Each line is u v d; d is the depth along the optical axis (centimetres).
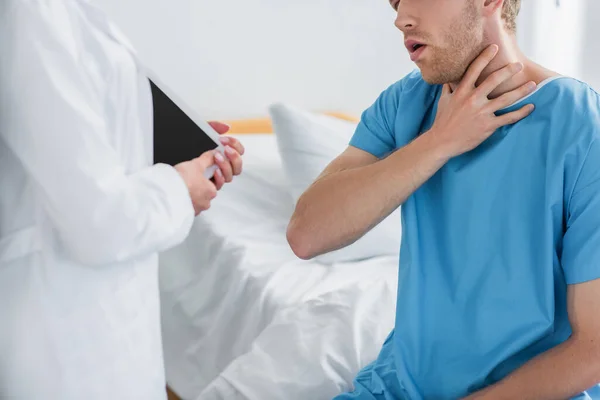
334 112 292
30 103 97
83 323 106
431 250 122
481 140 114
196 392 183
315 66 288
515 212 112
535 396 105
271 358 148
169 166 113
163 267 208
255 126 271
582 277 104
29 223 104
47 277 104
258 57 277
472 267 116
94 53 108
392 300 164
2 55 98
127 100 111
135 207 103
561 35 296
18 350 103
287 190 237
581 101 110
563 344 106
